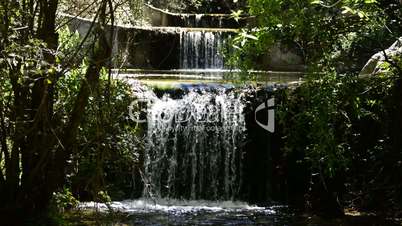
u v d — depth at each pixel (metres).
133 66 15.41
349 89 6.72
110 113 6.70
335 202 8.68
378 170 8.57
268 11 5.93
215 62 16.41
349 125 7.69
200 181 9.95
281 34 6.14
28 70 5.23
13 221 6.23
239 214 8.52
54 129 6.22
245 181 9.86
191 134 10.01
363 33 7.21
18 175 6.26
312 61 6.43
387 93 8.01
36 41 5.11
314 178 9.10
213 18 18.61
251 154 9.88
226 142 9.97
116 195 9.20
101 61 5.98
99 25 6.04
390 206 8.37
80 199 7.91
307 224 7.75
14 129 6.05
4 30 5.20
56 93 6.67
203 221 7.95
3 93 5.91
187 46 16.39
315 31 6.04
